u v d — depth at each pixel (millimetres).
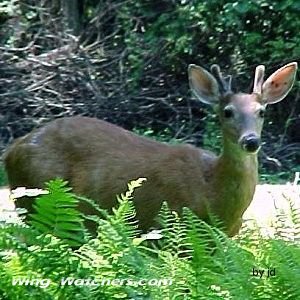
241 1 27516
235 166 11719
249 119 12203
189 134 26453
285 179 22688
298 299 5414
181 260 5828
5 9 28562
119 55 27719
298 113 26969
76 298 5027
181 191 11766
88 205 12141
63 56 27094
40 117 26453
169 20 28453
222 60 28234
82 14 30203
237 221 11938
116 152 12234
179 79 27719
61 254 5133
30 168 12570
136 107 26797
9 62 27000
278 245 5770
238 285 5301
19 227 5320
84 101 26703
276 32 28109
